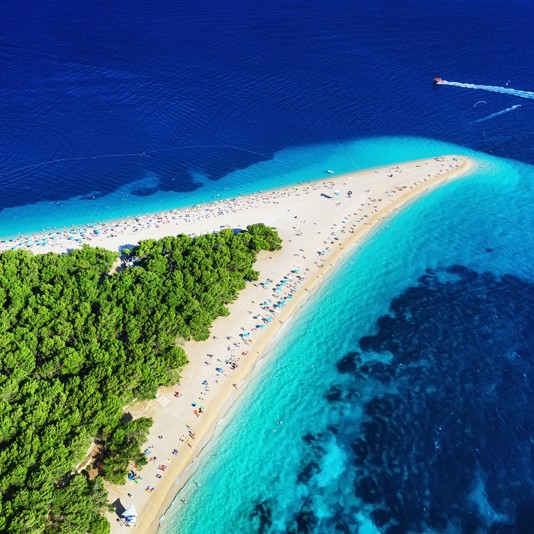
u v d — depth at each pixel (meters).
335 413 66.50
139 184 119.81
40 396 56.62
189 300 74.50
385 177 122.69
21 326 67.81
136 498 54.53
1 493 47.03
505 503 56.41
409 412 66.69
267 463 60.22
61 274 79.69
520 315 82.69
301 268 92.19
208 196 116.25
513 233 102.56
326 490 57.78
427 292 87.69
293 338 77.50
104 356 62.88
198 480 57.59
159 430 61.66
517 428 64.56
